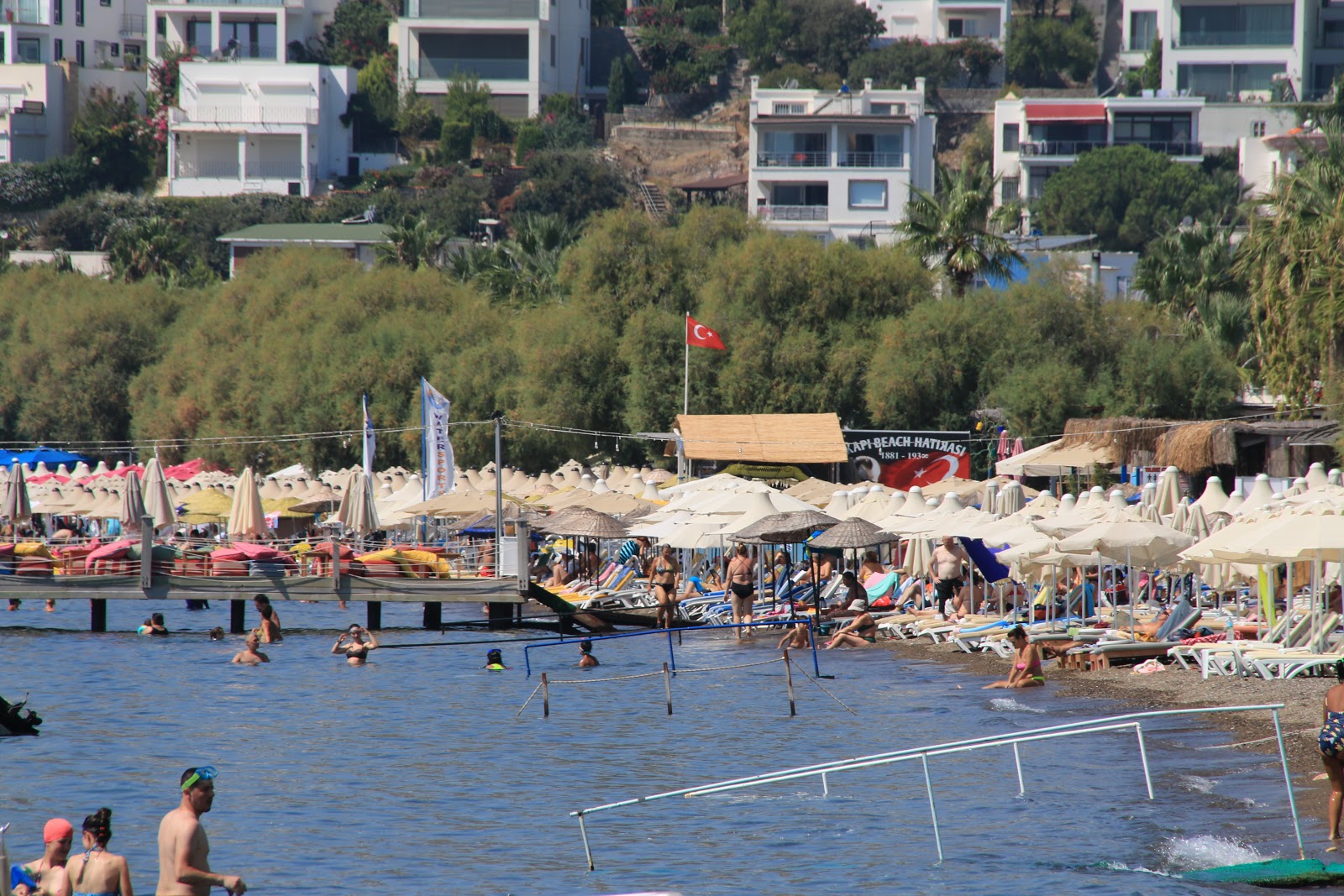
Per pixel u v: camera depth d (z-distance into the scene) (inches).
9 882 2080.5
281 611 7662.4
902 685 4532.5
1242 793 2950.3
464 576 6505.9
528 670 4362.7
